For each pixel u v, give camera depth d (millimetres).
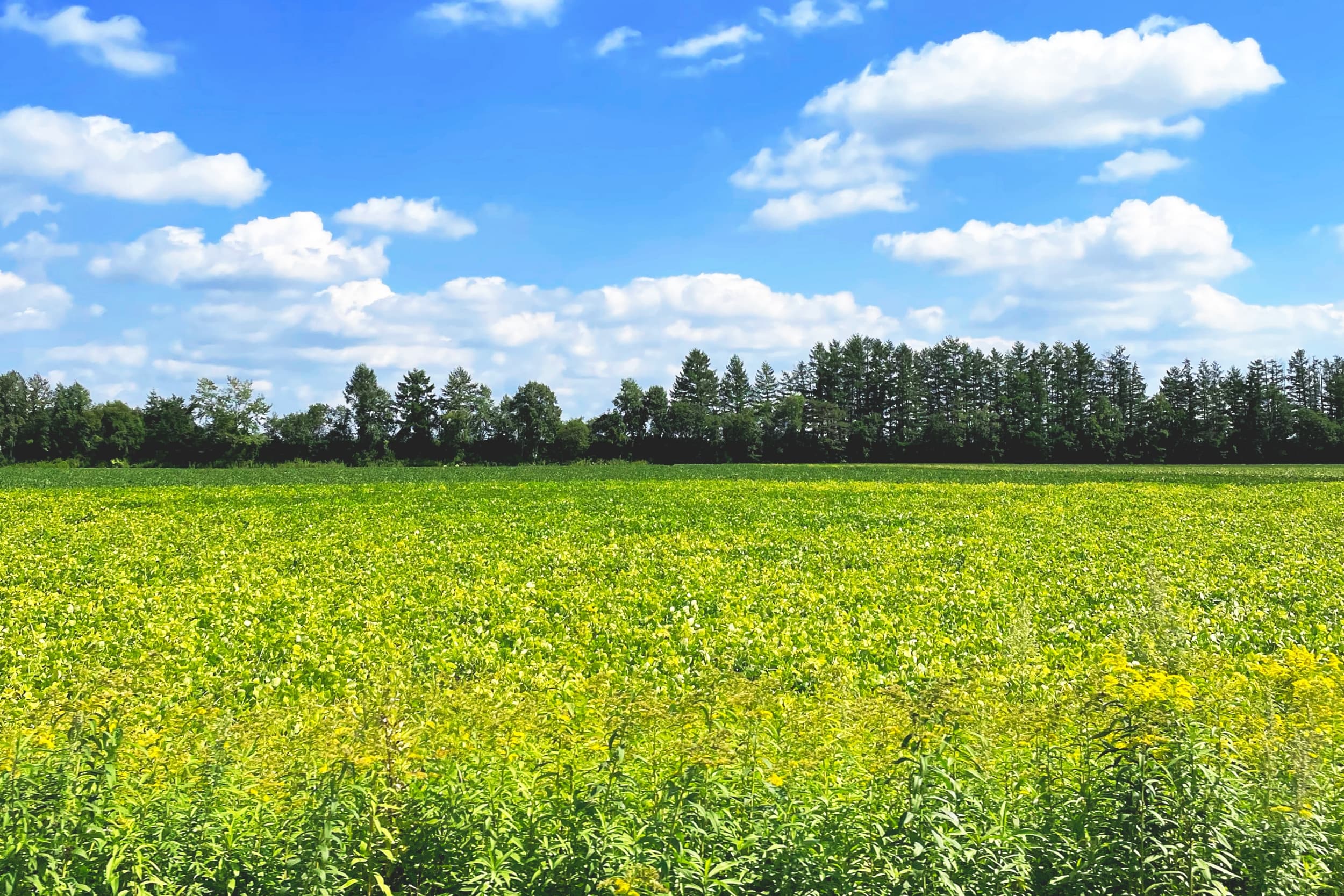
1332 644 13297
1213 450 127500
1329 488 48656
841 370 153125
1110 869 4473
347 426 129875
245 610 15930
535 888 4531
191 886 4449
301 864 4375
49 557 22312
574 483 58188
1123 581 18406
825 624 14875
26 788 4566
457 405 132875
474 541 25500
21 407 140625
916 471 87812
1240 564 20547
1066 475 73375
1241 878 4582
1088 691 5766
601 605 16422
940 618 15398
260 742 5691
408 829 4770
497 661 12617
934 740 5336
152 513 34375
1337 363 141625
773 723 6703
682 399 156625
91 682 5656
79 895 4355
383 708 5520
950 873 4473
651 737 5492
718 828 4703
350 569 20469
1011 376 145250
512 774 5164
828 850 4715
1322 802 4855
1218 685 6148
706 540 25359
